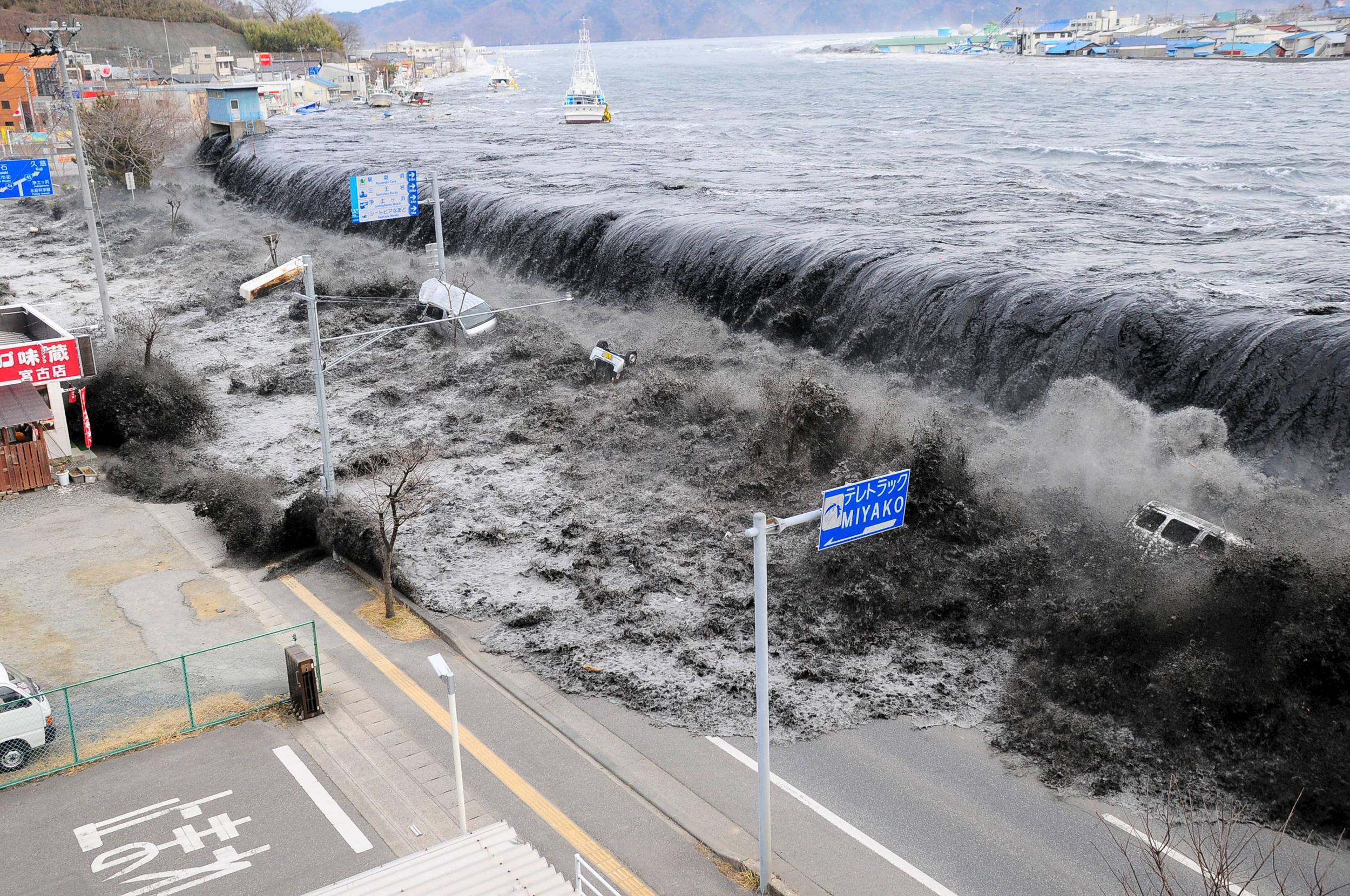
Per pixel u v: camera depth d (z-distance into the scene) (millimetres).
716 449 40594
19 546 34094
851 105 163500
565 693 25906
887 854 19922
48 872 19391
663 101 187125
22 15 177625
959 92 181000
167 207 93375
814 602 29281
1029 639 26906
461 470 40219
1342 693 22281
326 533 33156
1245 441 35094
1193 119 119250
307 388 50031
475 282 66000
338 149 109250
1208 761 22172
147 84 146625
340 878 19188
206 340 57531
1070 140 103500
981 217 62625
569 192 75188
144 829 20594
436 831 20594
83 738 23547
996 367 42344
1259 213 62562
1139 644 24906
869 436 37812
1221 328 37094
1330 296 40781
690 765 22875
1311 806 20578
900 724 24219
